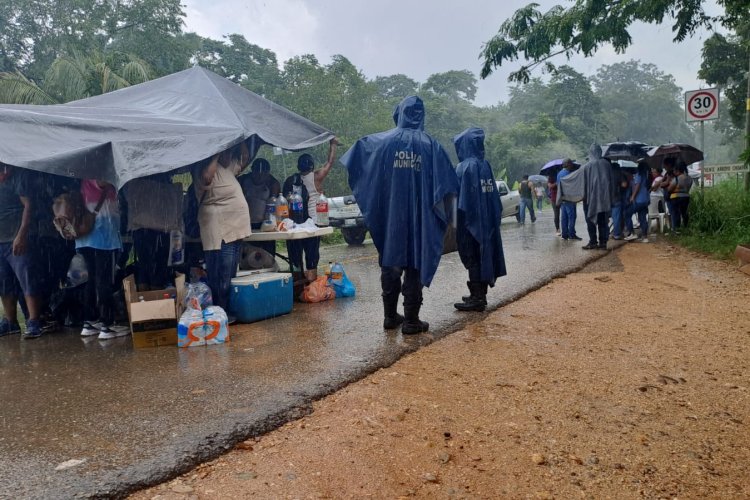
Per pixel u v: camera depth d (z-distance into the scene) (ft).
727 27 42.83
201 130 19.03
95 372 14.49
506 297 22.15
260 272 21.74
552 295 23.13
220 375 13.79
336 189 97.55
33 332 18.72
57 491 8.49
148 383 13.39
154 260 19.35
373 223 16.90
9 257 19.01
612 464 9.90
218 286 19.34
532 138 176.04
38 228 18.71
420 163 16.81
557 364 14.75
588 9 42.06
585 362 14.94
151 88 23.34
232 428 10.59
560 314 19.93
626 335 17.39
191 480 9.13
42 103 54.54
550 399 12.53
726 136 138.41
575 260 32.19
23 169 18.15
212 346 16.66
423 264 16.48
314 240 23.49
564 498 8.89
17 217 18.92
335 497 8.71
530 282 25.20
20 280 18.51
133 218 17.93
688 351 15.87
